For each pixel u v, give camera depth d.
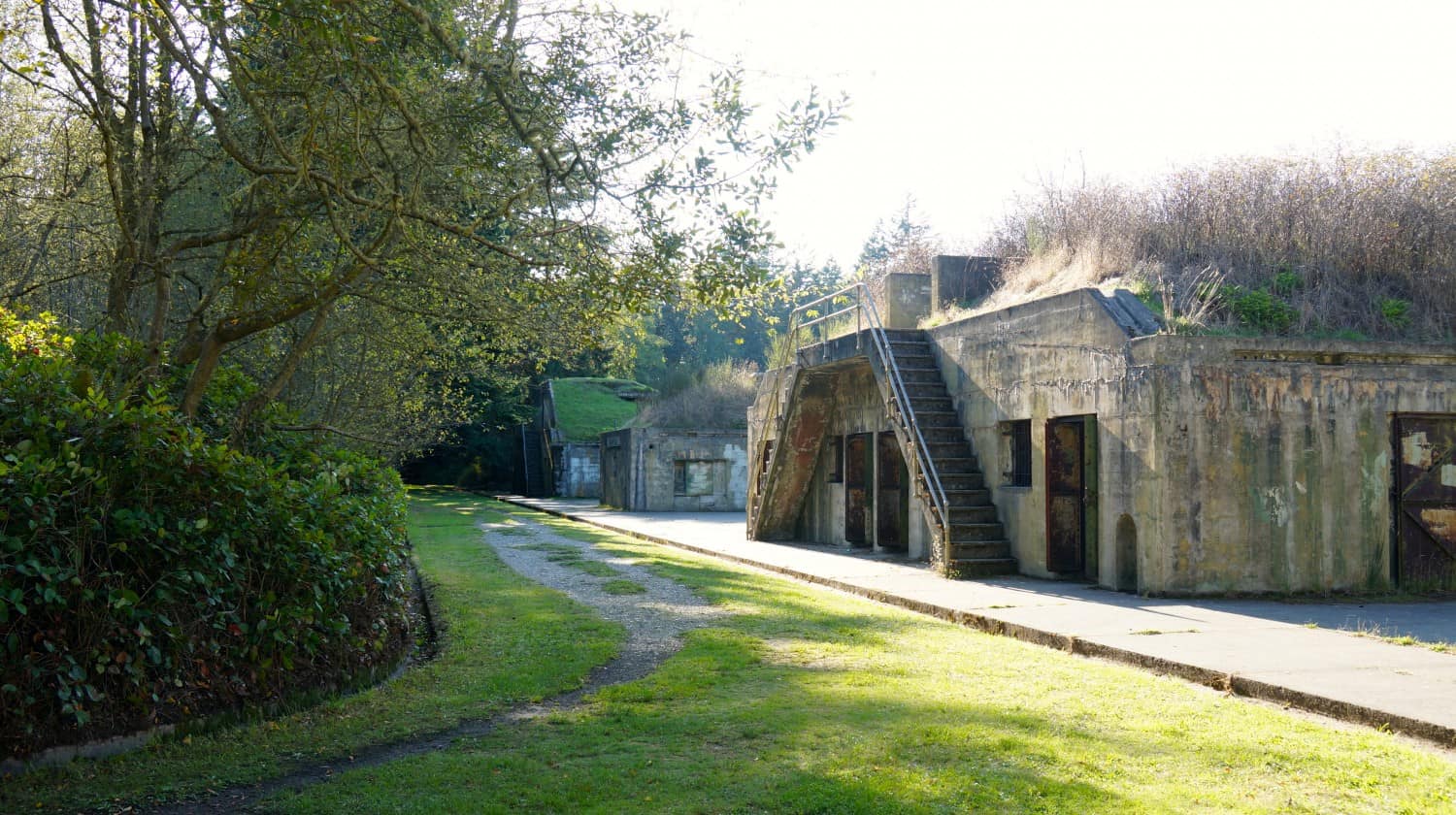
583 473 42.12
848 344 16.20
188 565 5.39
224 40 6.29
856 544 17.62
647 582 12.16
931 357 15.51
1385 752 5.05
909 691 6.31
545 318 9.35
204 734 5.43
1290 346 10.87
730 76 7.00
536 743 5.26
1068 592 11.08
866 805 4.18
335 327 12.22
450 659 7.56
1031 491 12.71
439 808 4.26
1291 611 9.59
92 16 7.00
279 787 4.71
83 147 9.66
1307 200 13.17
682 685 6.50
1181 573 10.53
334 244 9.20
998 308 13.80
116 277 8.26
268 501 5.96
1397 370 11.08
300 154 6.77
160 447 5.34
